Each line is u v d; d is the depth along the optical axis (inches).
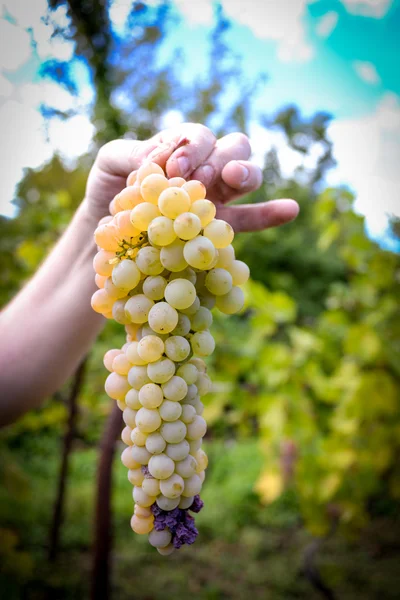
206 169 13.3
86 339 18.7
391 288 44.0
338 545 58.4
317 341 44.5
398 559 54.8
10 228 50.4
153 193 10.5
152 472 10.1
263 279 116.0
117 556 52.8
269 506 65.0
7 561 38.6
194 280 11.1
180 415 10.4
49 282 18.7
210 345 11.3
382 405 41.1
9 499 56.8
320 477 42.1
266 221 17.2
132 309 10.6
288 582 50.3
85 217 17.7
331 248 124.3
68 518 58.5
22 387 18.3
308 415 42.1
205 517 62.1
